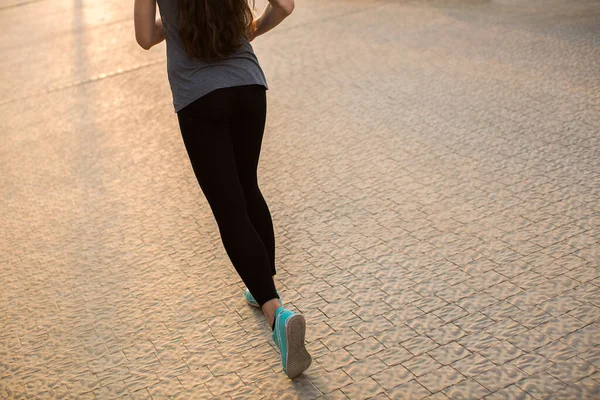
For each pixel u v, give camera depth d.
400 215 3.19
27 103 5.88
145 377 2.40
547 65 4.71
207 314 2.71
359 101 4.68
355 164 3.79
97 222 3.63
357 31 6.33
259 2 8.16
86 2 10.30
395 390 2.15
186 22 2.12
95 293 2.99
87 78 6.33
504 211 3.09
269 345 2.47
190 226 3.43
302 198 3.51
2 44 8.30
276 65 5.75
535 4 6.24
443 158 3.68
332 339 2.43
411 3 6.98
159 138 4.67
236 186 2.25
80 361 2.55
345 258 2.93
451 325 2.42
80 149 4.69
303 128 4.41
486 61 4.99
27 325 2.84
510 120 3.98
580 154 3.46
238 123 2.30
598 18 5.52
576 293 2.48
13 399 2.40
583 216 2.95
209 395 2.26
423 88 4.70
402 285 2.68
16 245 3.53
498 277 2.64
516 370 2.16
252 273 2.22
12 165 4.60
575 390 2.04
